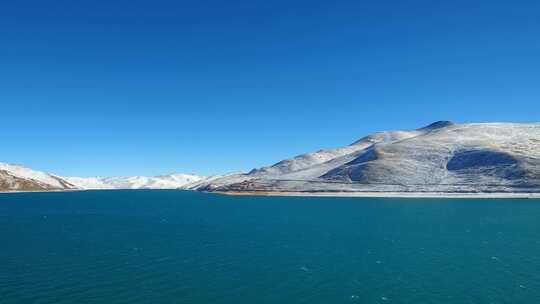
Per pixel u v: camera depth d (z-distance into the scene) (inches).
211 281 1855.3
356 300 1596.9
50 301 1594.5
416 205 6087.6
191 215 5083.7
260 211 5536.4
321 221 4136.3
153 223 4192.9
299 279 1879.9
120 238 3097.9
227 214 5142.7
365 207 5910.4
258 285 1793.8
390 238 2965.1
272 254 2429.9
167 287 1769.2
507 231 3245.6
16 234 3361.2
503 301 1568.7
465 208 5393.7
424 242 2778.1
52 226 3981.3
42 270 2058.3
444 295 1643.7
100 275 1957.4
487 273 1951.3
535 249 2506.2
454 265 2114.9
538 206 5551.2
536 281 1814.7
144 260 2281.0
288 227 3686.0
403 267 2082.9
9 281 1857.8
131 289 1740.9
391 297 1627.7
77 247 2696.9
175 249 2608.3
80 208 6791.3
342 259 2279.8
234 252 2497.5
